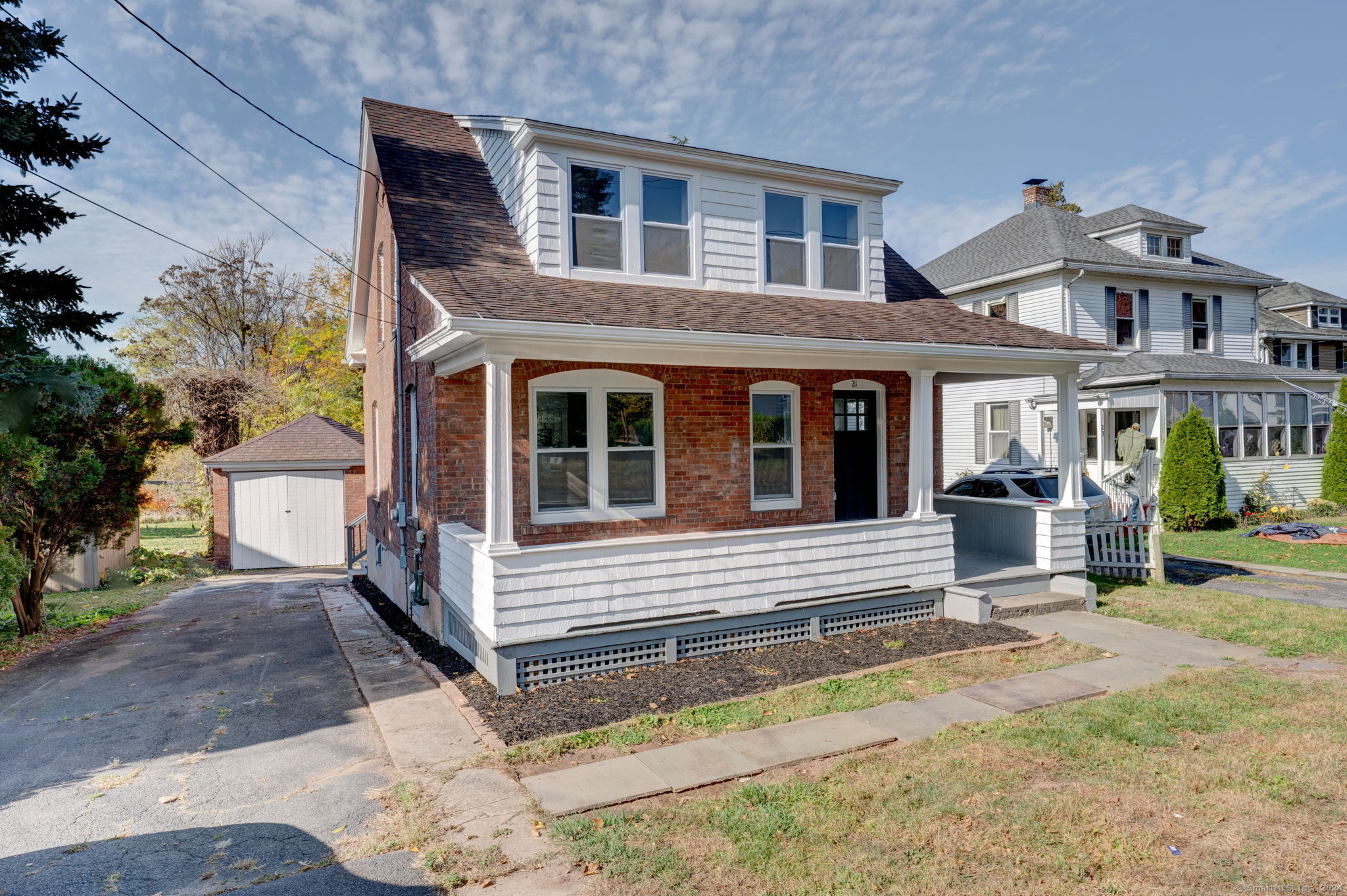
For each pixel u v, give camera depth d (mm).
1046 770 5160
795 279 10609
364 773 5535
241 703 7359
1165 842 4215
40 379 9438
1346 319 31984
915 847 4223
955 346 9117
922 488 9500
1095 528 12406
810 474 10227
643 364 8750
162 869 4223
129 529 13984
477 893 3885
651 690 7117
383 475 13852
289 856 4340
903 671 7508
